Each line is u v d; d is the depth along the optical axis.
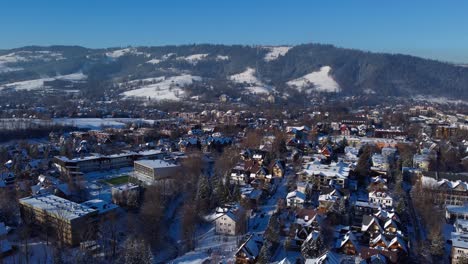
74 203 180.38
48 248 156.62
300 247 153.38
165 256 158.50
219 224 173.25
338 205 179.12
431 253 151.38
